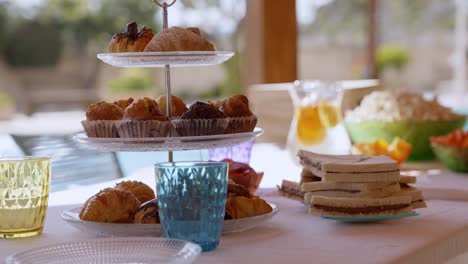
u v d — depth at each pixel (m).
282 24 3.35
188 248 0.87
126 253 0.89
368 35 8.02
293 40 3.38
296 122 1.84
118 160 2.18
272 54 3.34
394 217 1.12
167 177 0.94
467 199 1.35
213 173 0.94
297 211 1.24
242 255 0.93
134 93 11.92
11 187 1.06
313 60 13.03
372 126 2.05
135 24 1.21
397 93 2.16
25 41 12.45
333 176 1.13
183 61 1.11
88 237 1.07
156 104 1.14
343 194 1.13
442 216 1.18
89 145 1.14
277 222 1.15
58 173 1.98
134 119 1.11
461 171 1.79
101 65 12.77
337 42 13.06
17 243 1.04
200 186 0.94
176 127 1.14
